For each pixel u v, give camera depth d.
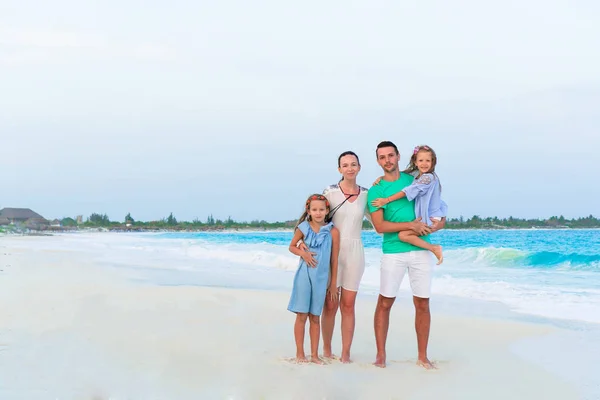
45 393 3.55
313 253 4.49
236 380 3.90
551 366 4.54
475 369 4.42
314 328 4.53
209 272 12.51
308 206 4.61
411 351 5.06
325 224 4.67
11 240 35.62
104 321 5.91
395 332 5.88
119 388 3.68
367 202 4.71
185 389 3.70
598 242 27.91
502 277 11.66
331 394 3.67
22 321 5.81
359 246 4.66
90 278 10.47
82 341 4.95
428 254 4.54
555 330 6.02
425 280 4.51
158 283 10.02
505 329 6.08
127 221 105.31
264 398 3.56
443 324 6.38
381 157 4.61
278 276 11.62
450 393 3.78
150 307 6.96
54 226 75.88
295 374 4.08
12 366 4.14
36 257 16.88
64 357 4.41
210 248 22.72
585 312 7.22
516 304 7.92
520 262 15.03
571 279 11.15
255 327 5.82
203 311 6.76
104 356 4.46
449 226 67.88
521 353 5.00
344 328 4.62
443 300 8.38
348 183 4.70
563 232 56.03
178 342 5.01
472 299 8.45
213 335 5.36
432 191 4.50
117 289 8.66
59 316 6.13
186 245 26.67
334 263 4.58
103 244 28.91
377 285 10.27
